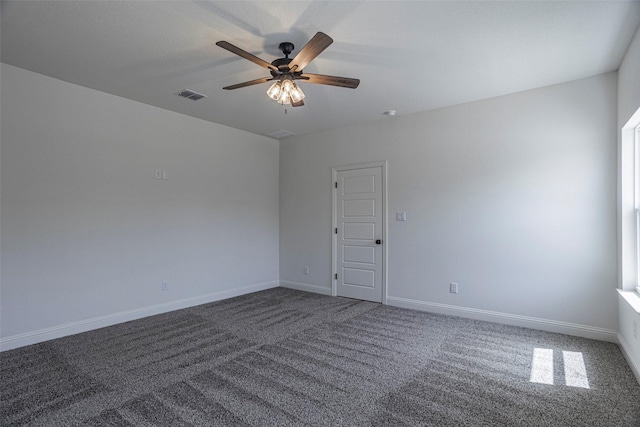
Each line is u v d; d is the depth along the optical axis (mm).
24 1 2186
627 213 3061
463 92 3768
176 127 4484
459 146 4141
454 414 2111
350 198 5117
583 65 3109
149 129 4191
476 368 2742
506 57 2951
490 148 3928
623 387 2432
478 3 2203
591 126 3371
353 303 4809
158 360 2883
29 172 3240
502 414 2113
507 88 3652
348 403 2230
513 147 3783
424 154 4414
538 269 3639
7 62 3062
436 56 2936
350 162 5109
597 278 3342
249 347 3176
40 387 2426
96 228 3709
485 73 3279
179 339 3379
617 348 3113
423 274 4414
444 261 4246
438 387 2441
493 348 3146
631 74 2680
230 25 2473
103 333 3549
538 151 3641
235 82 3504
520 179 3744
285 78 2621
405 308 4535
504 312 3840
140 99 3998
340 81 2707
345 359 2914
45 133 3340
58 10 2287
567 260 3486
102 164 3764
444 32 2561
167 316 4160
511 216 3797
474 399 2285
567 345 3197
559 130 3525
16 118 3162
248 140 5469
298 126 5164
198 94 3828
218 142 5008
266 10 2295
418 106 4234
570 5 2217
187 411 2131
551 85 3564
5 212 3098
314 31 2555
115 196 3867
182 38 2658
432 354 3018
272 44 2754
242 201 5359
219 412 2121
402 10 2289
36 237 3281
